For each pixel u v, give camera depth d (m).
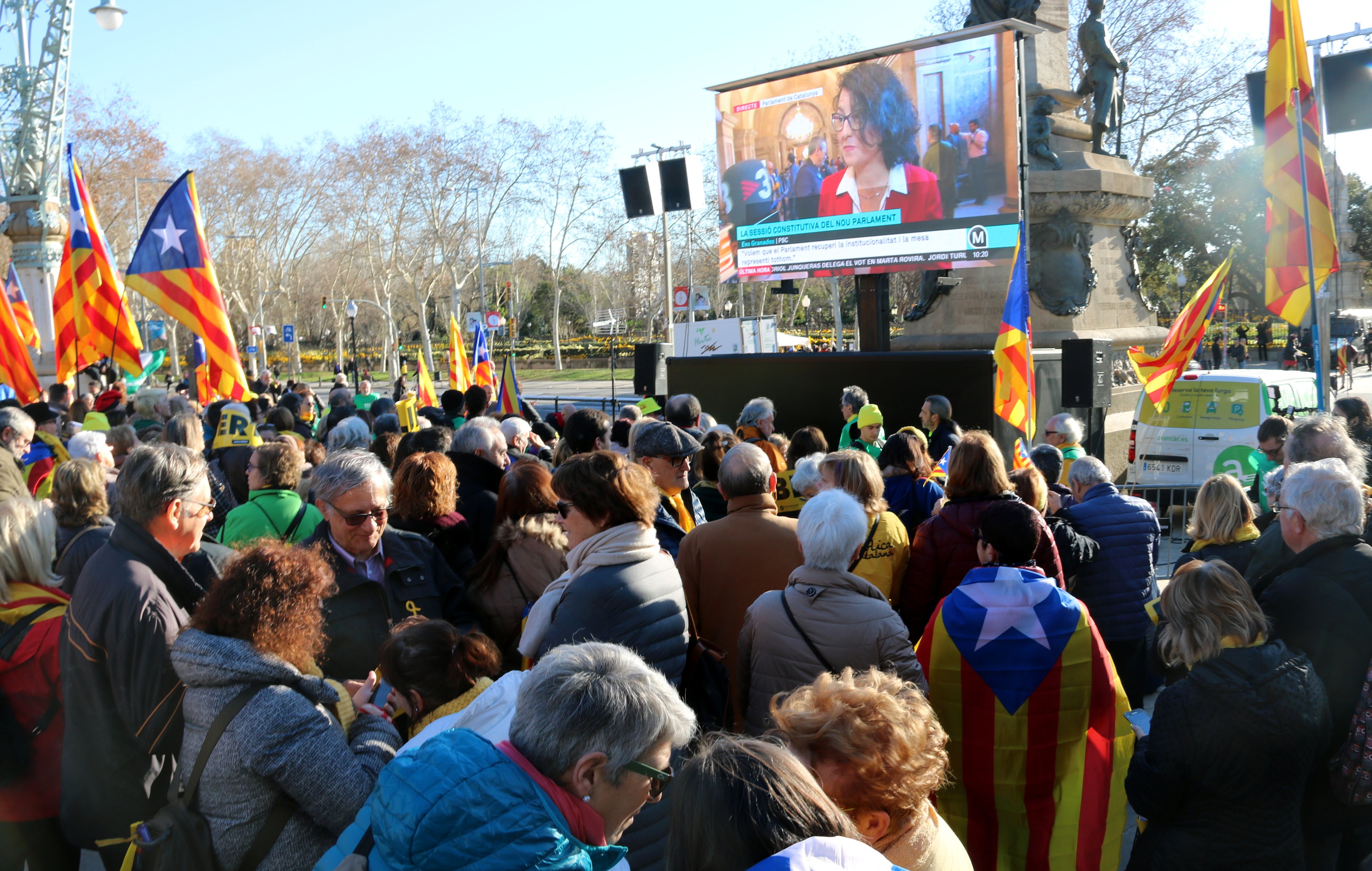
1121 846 3.19
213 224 60.56
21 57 20.00
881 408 12.31
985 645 3.06
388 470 5.29
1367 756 2.96
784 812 1.49
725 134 14.30
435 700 2.57
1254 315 49.34
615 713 1.86
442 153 54.00
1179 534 10.30
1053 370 12.11
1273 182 7.07
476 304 74.81
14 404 9.34
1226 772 2.60
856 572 4.15
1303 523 3.33
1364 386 31.39
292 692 2.33
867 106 12.67
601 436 5.38
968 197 11.93
